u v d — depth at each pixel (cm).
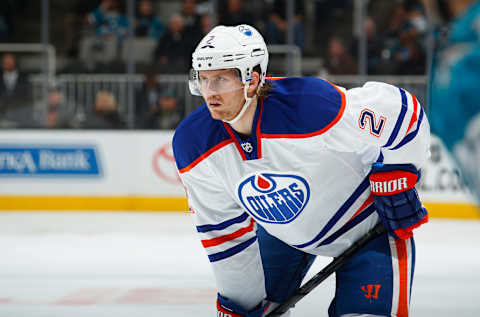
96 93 1783
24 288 877
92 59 1883
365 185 486
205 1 1883
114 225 1465
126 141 1689
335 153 455
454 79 333
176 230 1398
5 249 1193
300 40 1812
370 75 1784
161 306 767
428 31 1739
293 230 491
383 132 446
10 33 1870
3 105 1784
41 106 1789
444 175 1545
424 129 462
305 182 458
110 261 1079
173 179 1678
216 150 448
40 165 1702
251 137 437
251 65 415
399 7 1769
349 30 1809
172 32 1864
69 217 1584
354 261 490
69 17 1894
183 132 456
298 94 432
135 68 1780
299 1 1814
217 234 495
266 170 450
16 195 1711
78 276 960
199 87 428
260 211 479
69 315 728
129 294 837
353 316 474
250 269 507
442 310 742
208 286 888
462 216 1538
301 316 710
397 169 469
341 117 431
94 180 1697
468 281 913
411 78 1755
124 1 1911
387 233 490
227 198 481
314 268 989
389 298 473
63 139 1702
